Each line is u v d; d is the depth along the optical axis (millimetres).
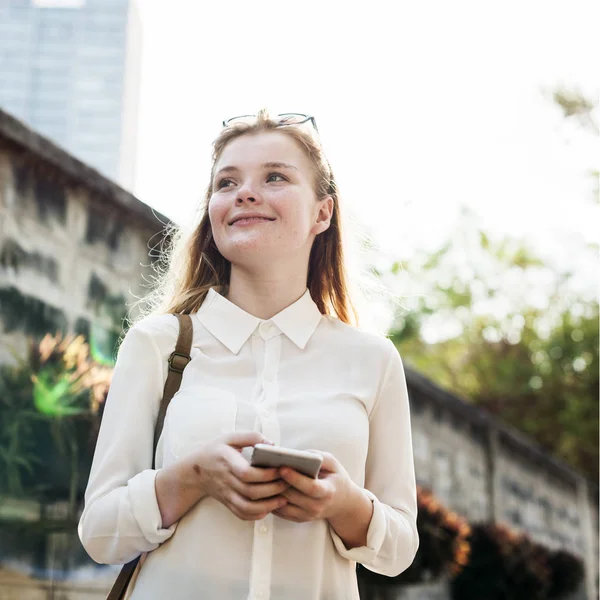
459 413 9281
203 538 1803
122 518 1781
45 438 4258
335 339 2121
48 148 4430
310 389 2014
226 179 2133
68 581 4281
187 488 1765
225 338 2033
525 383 17297
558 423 17016
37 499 4172
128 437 1903
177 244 2408
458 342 18516
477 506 9500
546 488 11523
